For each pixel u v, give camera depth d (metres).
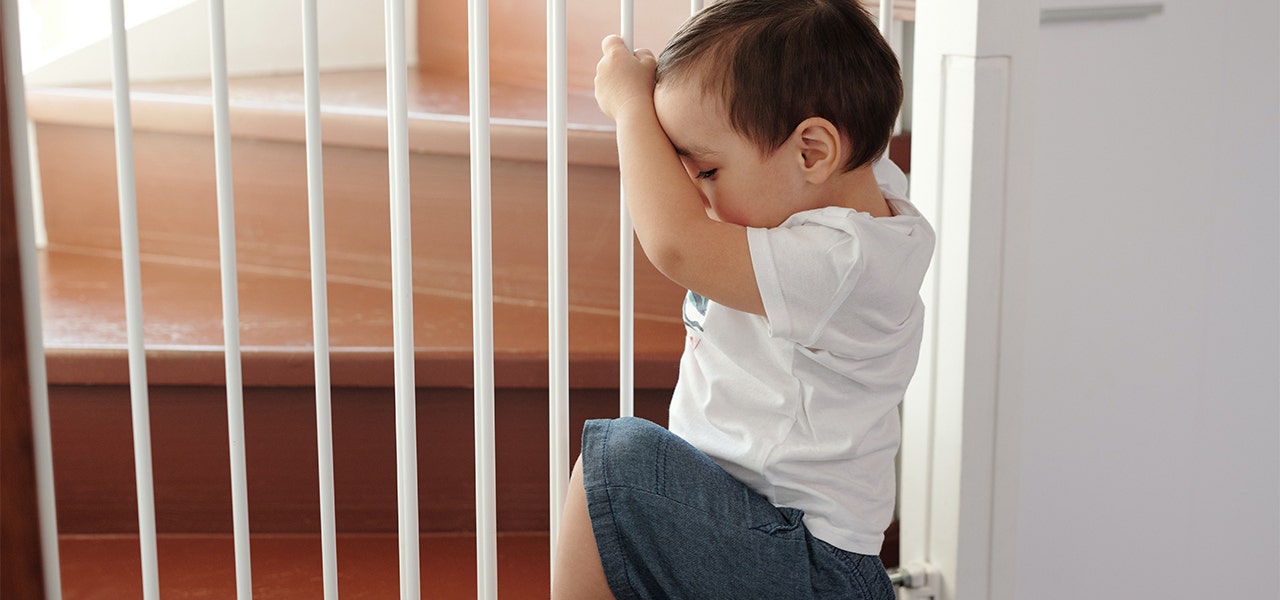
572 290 1.80
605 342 1.66
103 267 1.96
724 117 0.98
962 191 1.28
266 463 1.66
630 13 1.11
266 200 1.89
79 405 1.62
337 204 1.87
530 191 1.78
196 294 1.83
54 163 1.99
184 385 1.61
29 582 1.07
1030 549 1.60
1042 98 1.46
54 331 1.64
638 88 1.04
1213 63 1.54
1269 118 1.59
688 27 1.02
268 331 1.66
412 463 1.17
